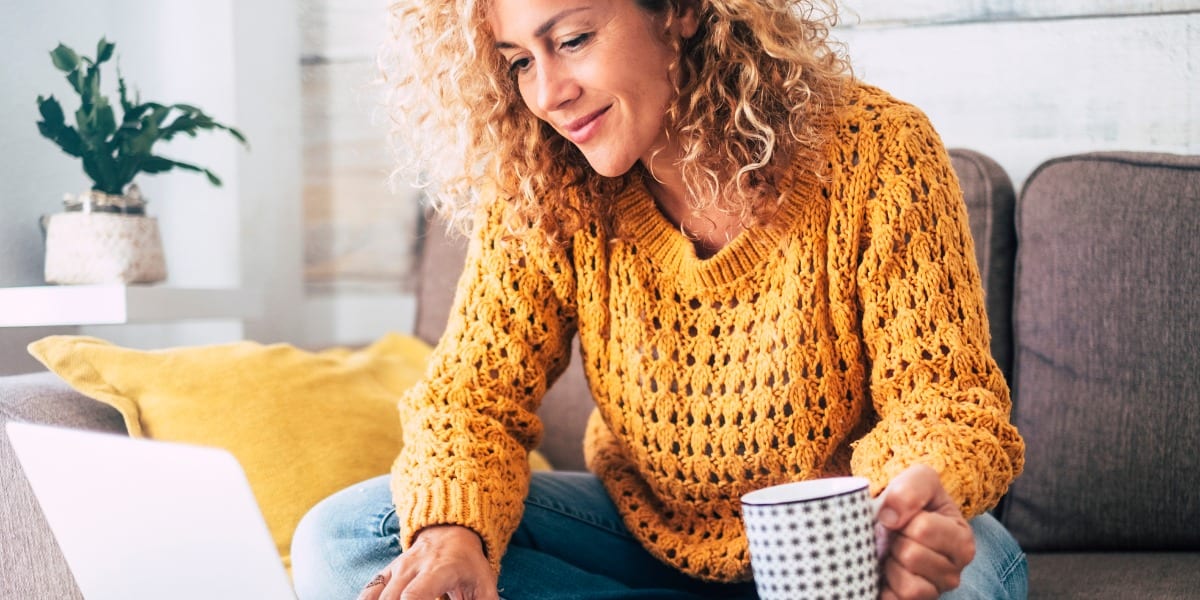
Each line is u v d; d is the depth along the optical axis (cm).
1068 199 143
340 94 219
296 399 142
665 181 109
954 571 74
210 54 204
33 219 172
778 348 101
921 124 102
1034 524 140
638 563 117
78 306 153
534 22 95
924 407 91
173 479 81
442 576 86
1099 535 136
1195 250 134
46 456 93
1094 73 168
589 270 111
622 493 117
